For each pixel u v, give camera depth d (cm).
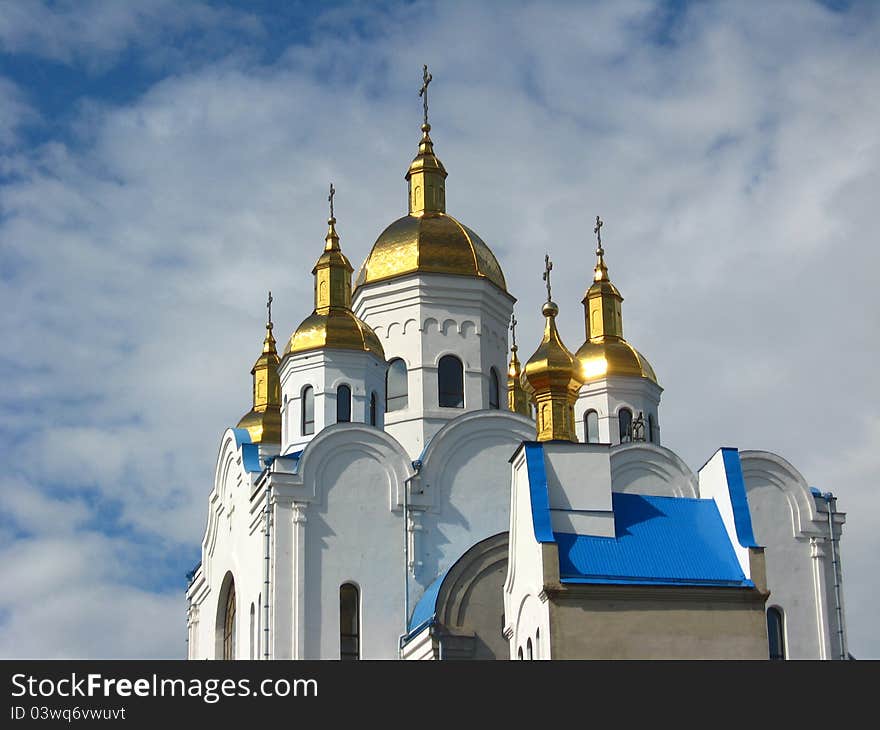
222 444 6762
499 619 5519
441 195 6944
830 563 5738
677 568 4481
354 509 5938
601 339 7031
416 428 6391
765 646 4381
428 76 7088
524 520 4603
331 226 6550
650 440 6894
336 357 6219
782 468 5778
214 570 6838
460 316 6562
